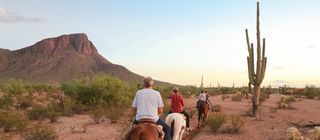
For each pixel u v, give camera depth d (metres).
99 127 18.25
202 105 18.42
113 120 20.16
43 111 21.77
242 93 54.25
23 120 16.77
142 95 7.58
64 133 16.22
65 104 26.19
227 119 18.84
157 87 49.88
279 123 19.75
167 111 21.23
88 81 29.34
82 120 21.44
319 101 43.78
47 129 14.27
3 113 17.30
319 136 13.39
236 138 14.92
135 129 6.88
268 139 14.59
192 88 70.62
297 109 29.83
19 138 14.70
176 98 11.75
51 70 182.12
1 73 176.25
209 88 83.25
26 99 32.22
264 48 23.25
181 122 10.36
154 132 6.87
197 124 19.53
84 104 27.81
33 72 176.75
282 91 71.81
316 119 22.70
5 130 16.70
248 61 23.50
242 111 27.16
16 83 47.44
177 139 10.09
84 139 14.67
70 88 33.09
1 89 46.50
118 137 15.01
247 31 23.67
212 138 14.94
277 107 30.56
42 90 62.16
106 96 27.78
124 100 28.45
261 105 32.91
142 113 7.46
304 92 61.22
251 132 16.44
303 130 16.98
